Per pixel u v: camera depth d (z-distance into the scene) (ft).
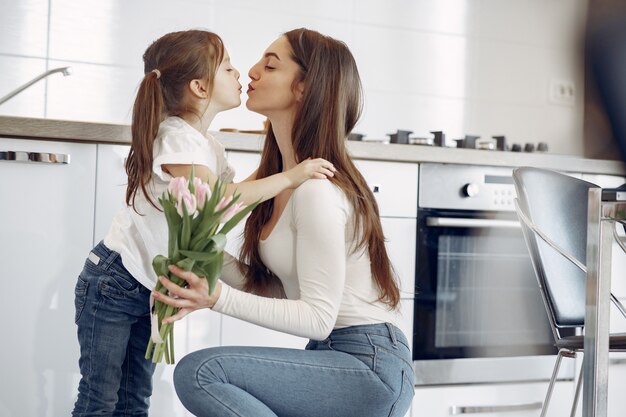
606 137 14.03
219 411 5.24
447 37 13.14
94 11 10.96
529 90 13.71
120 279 6.72
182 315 5.15
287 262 5.82
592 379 5.79
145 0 11.19
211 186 6.28
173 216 4.98
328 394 5.46
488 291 9.82
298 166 5.73
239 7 11.73
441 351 9.53
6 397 7.77
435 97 13.04
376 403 5.51
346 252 5.80
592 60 13.93
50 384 7.89
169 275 5.13
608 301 5.81
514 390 9.75
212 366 5.31
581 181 8.34
